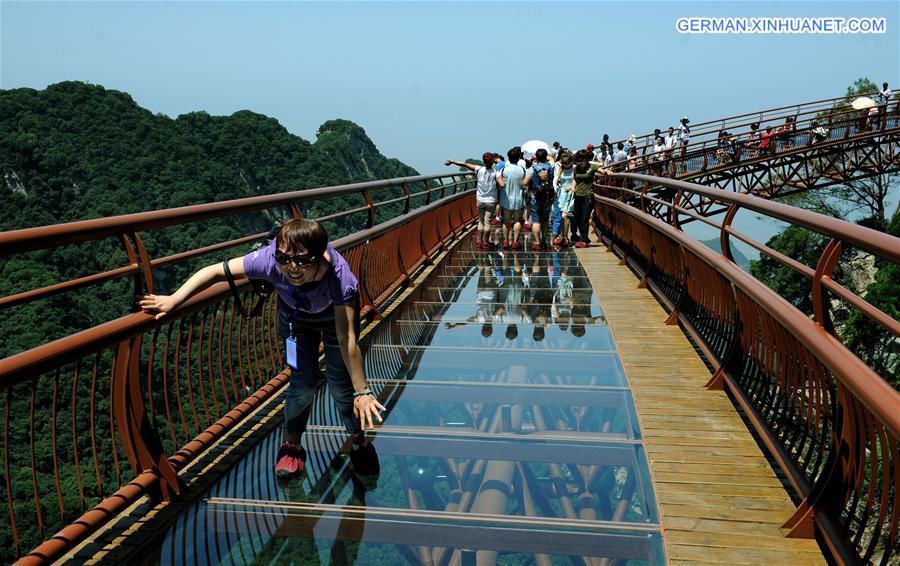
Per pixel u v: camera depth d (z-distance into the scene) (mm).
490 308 7293
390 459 3594
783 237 43812
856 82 55125
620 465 3609
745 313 4395
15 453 13016
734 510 3088
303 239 2697
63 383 13906
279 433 3949
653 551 2787
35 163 107688
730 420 4168
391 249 7980
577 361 5410
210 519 2990
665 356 5555
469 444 3773
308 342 3279
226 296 3518
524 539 2879
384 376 4980
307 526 2941
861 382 2051
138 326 2707
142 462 3051
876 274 29250
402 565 2699
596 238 14539
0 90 118688
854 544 2508
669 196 28672
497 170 12031
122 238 2836
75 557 2666
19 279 62031
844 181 32688
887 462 2348
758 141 29156
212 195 118500
